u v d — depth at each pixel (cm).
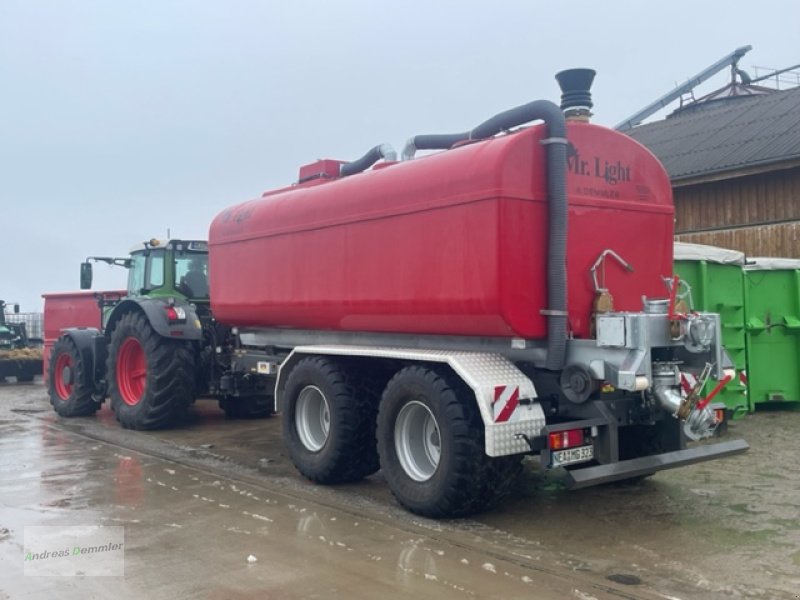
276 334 791
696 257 908
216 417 1078
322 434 669
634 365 482
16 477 681
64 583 421
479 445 517
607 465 506
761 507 560
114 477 679
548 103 527
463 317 545
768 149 1412
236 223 801
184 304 946
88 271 1133
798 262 1012
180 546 482
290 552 468
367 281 625
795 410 1020
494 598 392
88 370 1065
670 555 457
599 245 571
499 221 513
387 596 397
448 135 648
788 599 388
